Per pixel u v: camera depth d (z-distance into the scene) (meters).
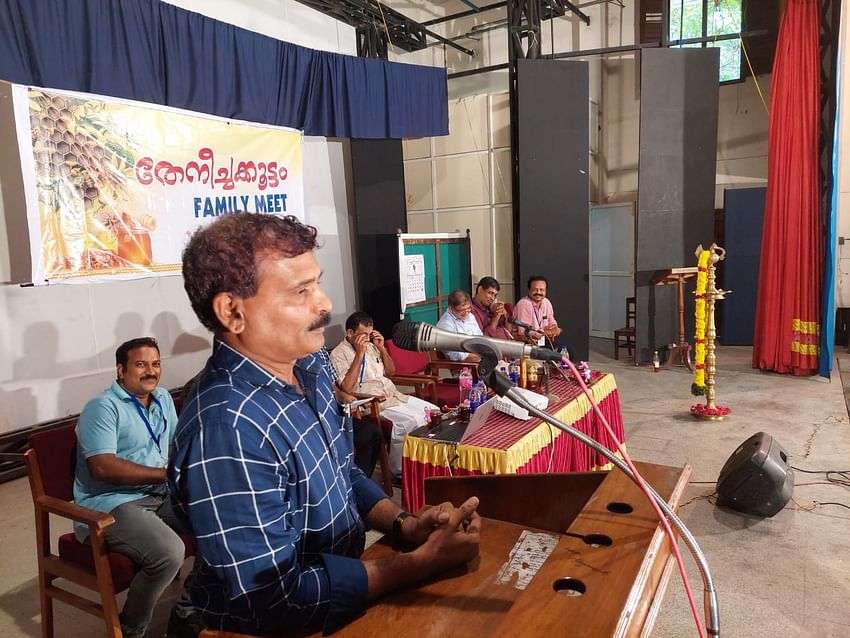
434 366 4.12
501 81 7.73
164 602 2.36
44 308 3.87
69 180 3.33
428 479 1.61
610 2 7.50
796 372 5.53
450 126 7.43
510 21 6.22
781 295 5.58
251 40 4.35
